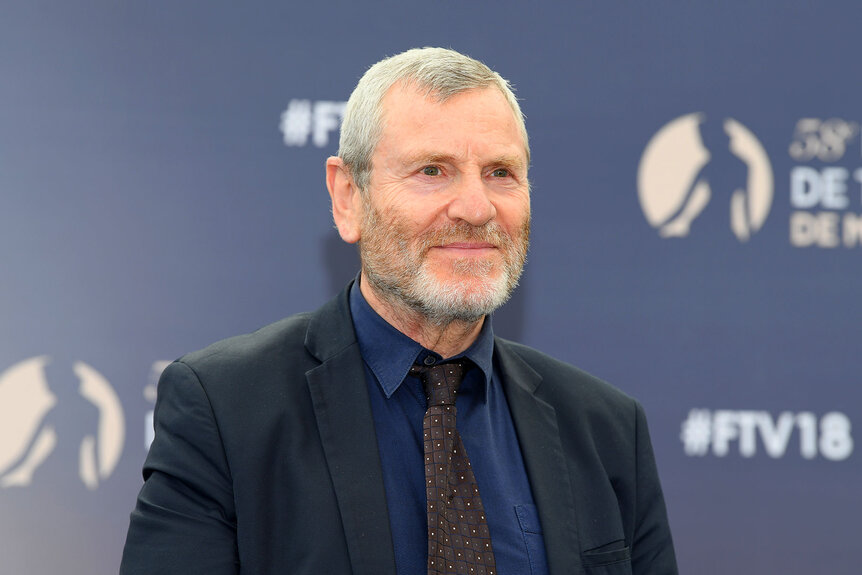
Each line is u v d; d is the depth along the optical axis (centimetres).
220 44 1053
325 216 1059
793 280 1085
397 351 514
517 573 485
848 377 1080
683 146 1092
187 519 460
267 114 1055
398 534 471
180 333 1037
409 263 489
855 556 1069
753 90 1095
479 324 530
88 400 1023
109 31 1038
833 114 1096
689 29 1096
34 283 1020
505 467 518
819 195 1091
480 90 496
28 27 1027
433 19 1077
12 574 1002
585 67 1091
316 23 1062
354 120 517
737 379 1079
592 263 1084
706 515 1070
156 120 1043
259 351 511
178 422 477
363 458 479
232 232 1048
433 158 485
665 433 1074
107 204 1034
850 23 1099
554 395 562
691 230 1088
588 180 1088
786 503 1071
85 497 1016
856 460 1073
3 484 1005
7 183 1019
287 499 471
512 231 500
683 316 1082
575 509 519
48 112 1028
